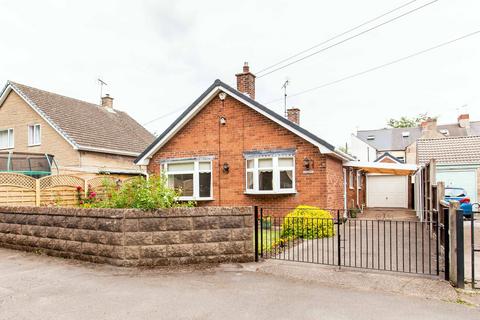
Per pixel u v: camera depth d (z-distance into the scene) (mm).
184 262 7051
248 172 14711
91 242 7270
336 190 14742
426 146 22078
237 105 15023
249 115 14742
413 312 4629
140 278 6141
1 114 22078
